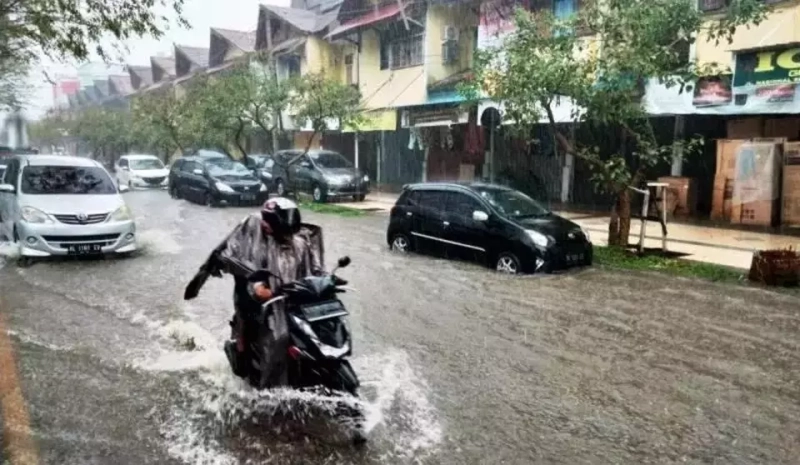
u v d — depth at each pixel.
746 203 14.15
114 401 4.81
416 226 11.57
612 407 4.80
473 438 4.28
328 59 29.47
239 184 20.22
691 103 13.60
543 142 19.17
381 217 17.42
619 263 10.51
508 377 5.43
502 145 20.44
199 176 21.09
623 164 11.02
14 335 6.45
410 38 23.27
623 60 10.05
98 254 10.66
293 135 32.38
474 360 5.86
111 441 4.15
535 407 4.79
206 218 16.95
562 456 4.03
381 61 25.05
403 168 25.94
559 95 11.34
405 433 4.35
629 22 10.05
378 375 5.46
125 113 41.75
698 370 5.61
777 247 11.47
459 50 22.70
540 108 13.47
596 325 7.03
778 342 6.40
